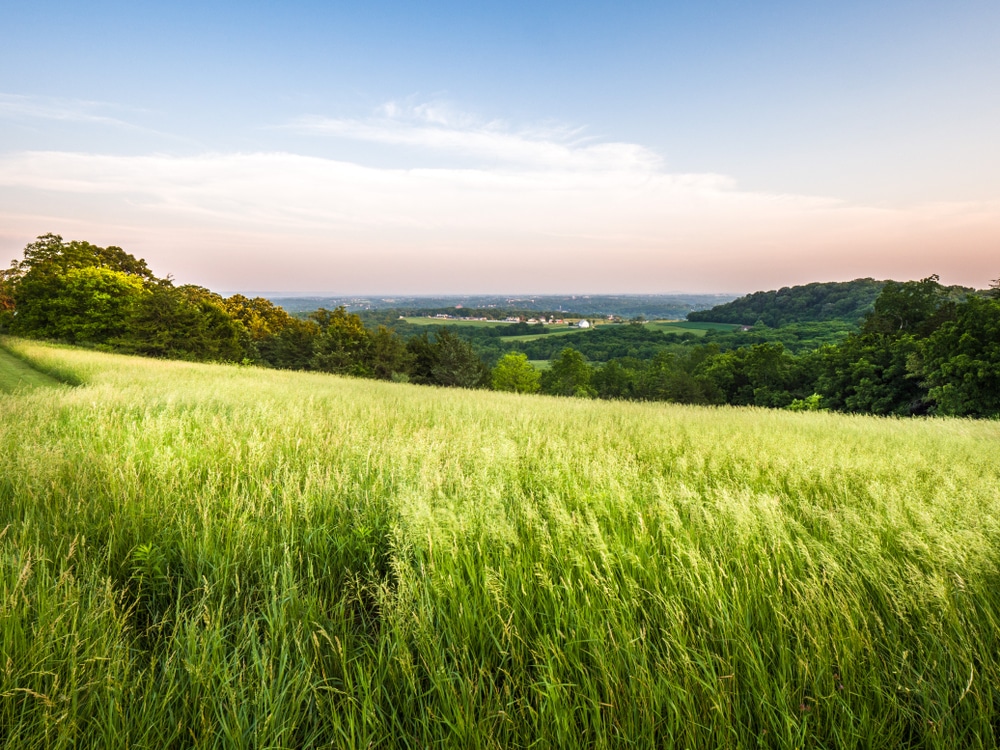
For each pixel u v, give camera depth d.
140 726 1.52
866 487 3.68
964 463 5.22
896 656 1.78
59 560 2.36
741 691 1.69
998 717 1.60
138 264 57.34
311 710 1.64
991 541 2.52
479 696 1.68
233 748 1.45
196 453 4.41
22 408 6.95
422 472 3.56
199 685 1.64
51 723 1.48
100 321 39.56
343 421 6.60
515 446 4.96
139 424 6.20
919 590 2.02
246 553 2.55
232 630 2.04
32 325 40.25
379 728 1.58
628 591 2.10
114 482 3.37
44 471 3.56
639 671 1.65
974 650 1.76
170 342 37.09
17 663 1.64
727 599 2.00
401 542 2.55
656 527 2.87
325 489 3.41
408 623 1.94
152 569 2.38
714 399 55.12
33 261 46.47
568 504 3.29
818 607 1.96
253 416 6.88
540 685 1.70
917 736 1.62
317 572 2.56
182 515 2.94
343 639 1.93
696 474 4.18
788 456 4.96
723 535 2.66
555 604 1.99
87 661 1.66
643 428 7.35
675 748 1.54
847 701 1.63
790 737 1.49
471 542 2.57
